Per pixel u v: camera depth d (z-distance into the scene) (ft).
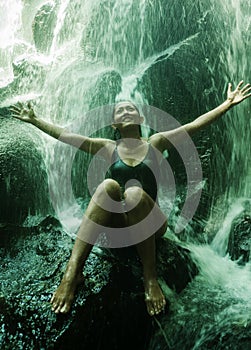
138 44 19.70
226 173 16.65
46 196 15.14
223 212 15.38
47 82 19.40
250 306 10.73
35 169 15.08
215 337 9.91
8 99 19.21
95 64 19.58
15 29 26.45
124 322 9.63
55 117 18.42
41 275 10.30
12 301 9.45
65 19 21.30
